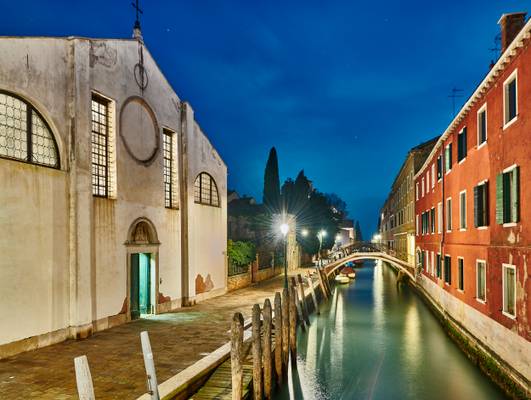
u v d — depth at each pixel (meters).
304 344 16.86
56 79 10.73
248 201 42.47
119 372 8.55
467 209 15.90
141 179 14.13
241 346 8.26
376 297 29.67
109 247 12.49
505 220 11.77
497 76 12.56
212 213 19.45
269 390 10.23
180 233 16.55
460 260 17.08
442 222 21.12
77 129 11.11
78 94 11.19
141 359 9.39
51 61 10.59
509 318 11.31
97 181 12.37
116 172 12.87
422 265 29.11
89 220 11.41
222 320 13.82
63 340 10.75
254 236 38.06
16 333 9.48
